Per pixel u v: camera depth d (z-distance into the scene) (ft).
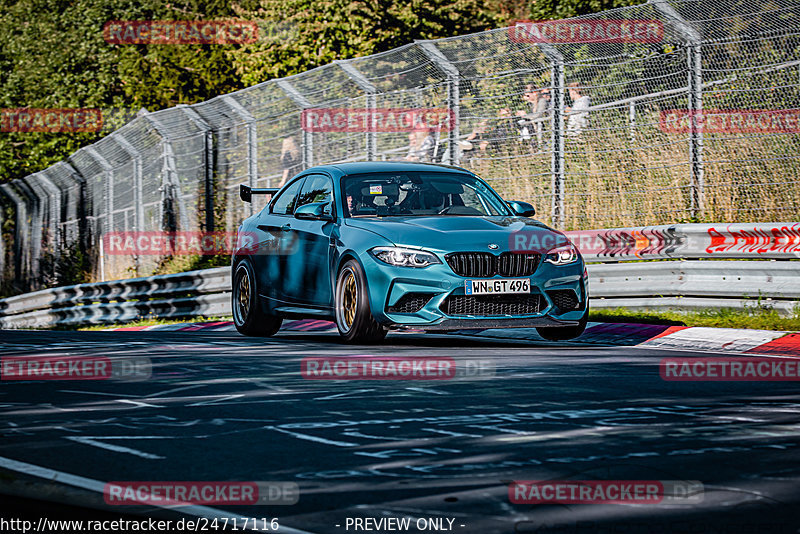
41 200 128.67
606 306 53.11
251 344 40.88
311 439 20.88
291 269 45.11
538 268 38.88
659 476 17.20
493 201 44.21
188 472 18.16
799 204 56.54
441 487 16.74
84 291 96.89
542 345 40.73
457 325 37.60
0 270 143.74
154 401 25.91
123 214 107.14
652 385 27.66
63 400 26.22
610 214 62.75
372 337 39.75
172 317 82.17
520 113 66.49
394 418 23.00
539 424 21.98
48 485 17.28
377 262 38.65
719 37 57.98
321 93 75.20
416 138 71.61
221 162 87.97
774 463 18.07
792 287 45.55
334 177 44.52
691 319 47.29
